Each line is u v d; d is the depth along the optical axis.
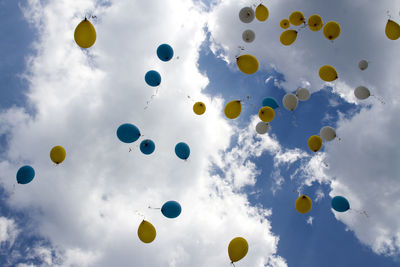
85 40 3.08
